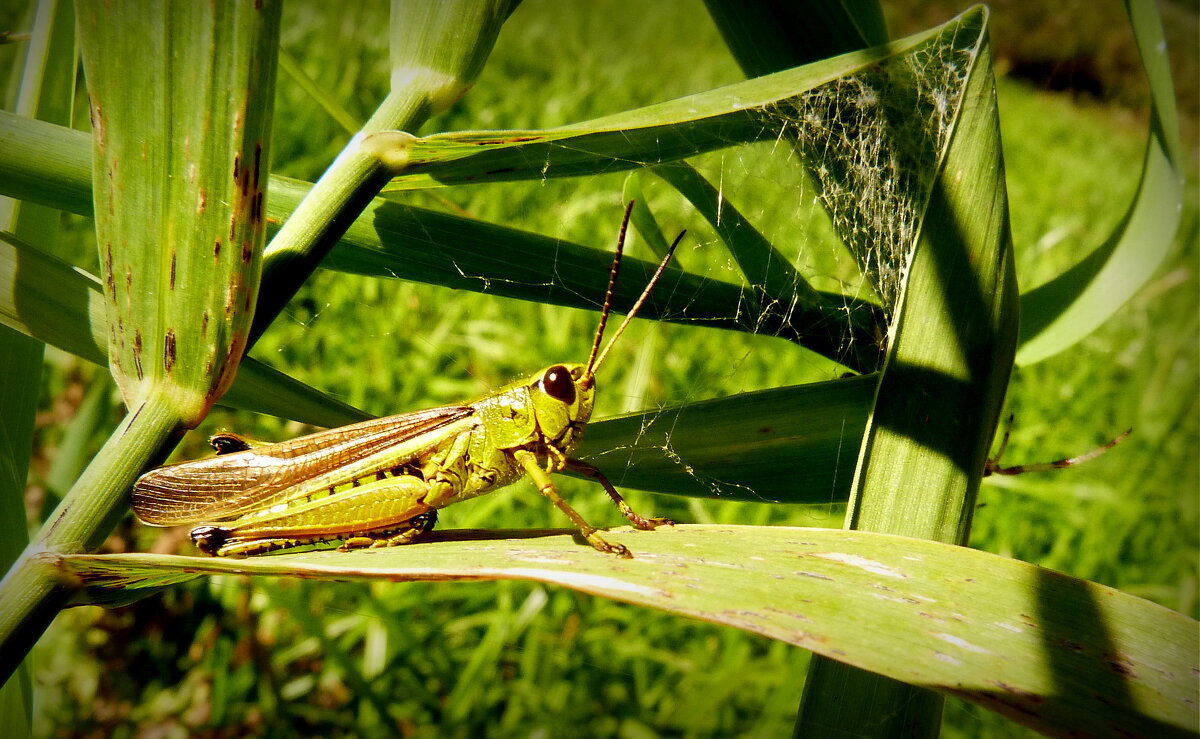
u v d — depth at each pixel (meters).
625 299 0.08
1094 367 0.19
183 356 0.06
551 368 0.08
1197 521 0.15
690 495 0.07
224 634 0.11
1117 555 0.14
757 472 0.07
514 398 0.08
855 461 0.07
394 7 0.06
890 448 0.06
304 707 0.11
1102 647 0.05
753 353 0.15
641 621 0.12
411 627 0.11
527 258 0.07
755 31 0.08
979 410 0.07
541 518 0.13
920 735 0.06
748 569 0.05
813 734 0.06
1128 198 0.29
